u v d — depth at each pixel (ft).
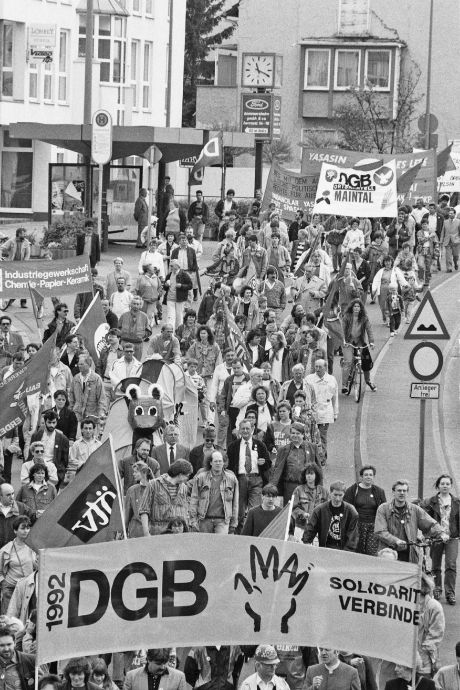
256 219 162.30
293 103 358.64
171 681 51.42
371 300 154.71
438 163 206.18
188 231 141.08
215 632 49.03
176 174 271.90
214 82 403.54
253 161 325.21
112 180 196.44
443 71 350.23
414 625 49.24
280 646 56.18
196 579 48.70
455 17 348.59
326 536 66.59
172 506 65.92
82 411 88.22
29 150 242.78
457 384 119.24
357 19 353.92
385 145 329.11
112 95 217.97
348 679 53.11
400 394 115.44
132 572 48.37
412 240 164.55
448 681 52.11
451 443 101.71
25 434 85.35
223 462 71.20
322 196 155.63
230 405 86.43
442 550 71.36
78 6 241.35
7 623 51.88
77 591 47.98
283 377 100.58
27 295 105.19
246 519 66.03
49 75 251.19
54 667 54.85
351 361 113.19
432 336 76.89
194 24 387.14
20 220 235.61
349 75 355.36
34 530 55.01
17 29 241.96
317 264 119.96
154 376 86.69
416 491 89.66
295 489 71.61
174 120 296.92
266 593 49.08
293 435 74.49
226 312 98.58
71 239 159.84
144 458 68.08
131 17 269.23
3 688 52.21
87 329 100.01
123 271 118.32
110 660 61.26
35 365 80.28
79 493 54.80
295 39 357.61
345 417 108.06
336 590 49.24
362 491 69.56
